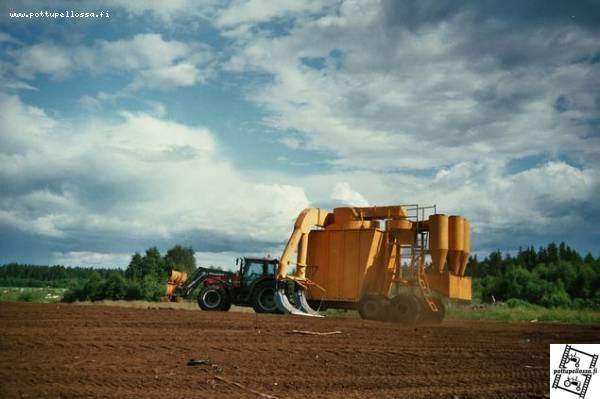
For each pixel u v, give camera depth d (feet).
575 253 311.27
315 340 40.14
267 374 27.89
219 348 34.50
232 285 71.87
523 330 55.57
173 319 48.29
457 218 69.21
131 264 200.54
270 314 63.10
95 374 25.96
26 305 58.13
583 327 63.77
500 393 25.36
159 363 29.19
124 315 49.62
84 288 177.27
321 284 72.02
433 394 24.80
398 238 71.87
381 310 68.18
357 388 25.68
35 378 24.71
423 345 40.27
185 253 227.40
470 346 40.63
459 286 68.74
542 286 180.65
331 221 74.69
